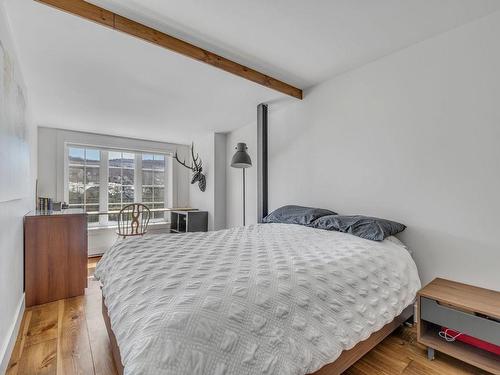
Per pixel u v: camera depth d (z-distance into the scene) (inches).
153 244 70.0
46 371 60.0
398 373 59.4
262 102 129.0
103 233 177.9
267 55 92.7
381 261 64.2
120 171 192.1
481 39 72.5
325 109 113.3
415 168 85.3
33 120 133.0
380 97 94.8
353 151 102.9
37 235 97.1
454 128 77.1
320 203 114.9
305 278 47.7
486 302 60.1
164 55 87.0
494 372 54.9
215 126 168.6
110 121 155.0
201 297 37.7
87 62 90.5
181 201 217.0
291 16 72.5
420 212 83.9
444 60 79.4
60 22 70.2
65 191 168.9
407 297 66.1
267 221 116.3
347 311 48.8
